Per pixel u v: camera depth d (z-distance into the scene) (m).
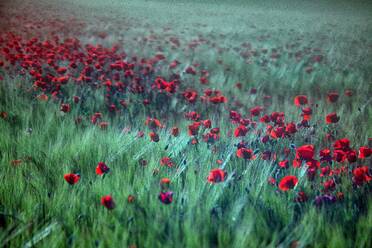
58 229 4.16
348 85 8.67
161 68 9.90
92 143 5.11
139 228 4.12
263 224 4.19
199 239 4.04
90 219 4.27
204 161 4.92
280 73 9.68
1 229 4.12
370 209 4.31
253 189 4.45
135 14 27.67
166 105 6.81
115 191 4.46
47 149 5.09
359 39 16.72
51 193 4.47
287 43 15.83
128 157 4.94
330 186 4.50
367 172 4.52
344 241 4.07
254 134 5.36
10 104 6.30
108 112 6.37
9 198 4.43
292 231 4.09
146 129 5.64
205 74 8.23
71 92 6.87
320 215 4.21
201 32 19.34
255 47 14.77
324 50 13.84
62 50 9.77
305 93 8.38
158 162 4.88
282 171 4.77
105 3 33.50
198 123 5.16
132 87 7.11
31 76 7.39
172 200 4.32
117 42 14.88
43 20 20.34
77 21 21.38
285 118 6.20
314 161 4.57
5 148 5.15
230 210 4.29
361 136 5.61
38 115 5.85
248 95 7.74
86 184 4.54
